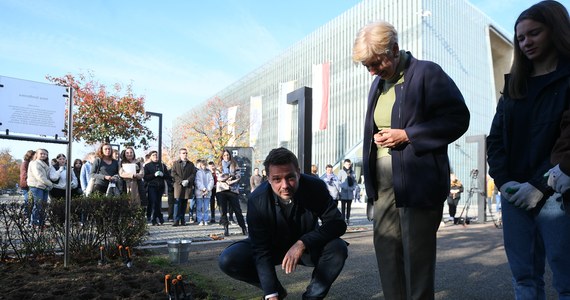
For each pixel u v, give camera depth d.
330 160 49.44
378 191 2.43
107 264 4.78
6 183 33.62
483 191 11.95
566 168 1.61
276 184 2.37
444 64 38.78
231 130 36.03
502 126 2.13
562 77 1.84
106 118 17.50
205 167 10.88
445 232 8.95
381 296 3.48
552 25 1.86
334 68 49.53
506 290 3.71
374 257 5.41
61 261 4.91
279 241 2.72
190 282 3.86
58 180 8.92
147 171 10.31
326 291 2.65
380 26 2.15
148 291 3.44
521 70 2.00
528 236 2.02
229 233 8.42
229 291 3.59
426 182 2.14
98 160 8.19
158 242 6.71
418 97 2.16
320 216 2.70
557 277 1.83
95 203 5.21
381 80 2.43
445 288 3.79
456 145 37.88
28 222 5.00
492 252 5.91
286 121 16.08
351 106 46.66
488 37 44.88
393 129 2.14
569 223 1.79
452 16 40.34
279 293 2.64
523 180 2.00
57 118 4.64
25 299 3.27
